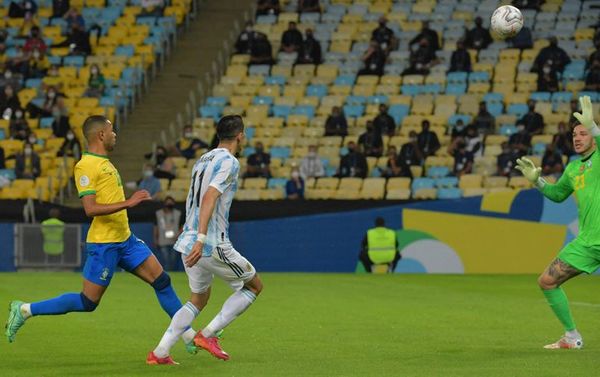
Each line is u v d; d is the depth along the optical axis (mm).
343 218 73125
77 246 72500
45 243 72312
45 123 89188
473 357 29812
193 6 103812
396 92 90062
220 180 27062
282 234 73375
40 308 28375
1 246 72250
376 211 72938
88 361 29219
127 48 97875
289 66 94375
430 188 77438
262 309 45250
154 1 102125
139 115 92062
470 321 40531
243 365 28172
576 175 31562
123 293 52719
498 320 40844
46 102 89938
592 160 31203
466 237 72250
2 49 97875
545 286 31781
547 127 83438
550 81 87438
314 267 73250
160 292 28953
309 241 73312
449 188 77062
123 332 36438
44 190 80625
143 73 95062
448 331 37094
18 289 55375
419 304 47844
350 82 91875
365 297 51656
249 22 98938
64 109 87312
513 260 72062
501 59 91875
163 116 92000
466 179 78000
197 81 96312
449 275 69000
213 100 91062
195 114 90062
